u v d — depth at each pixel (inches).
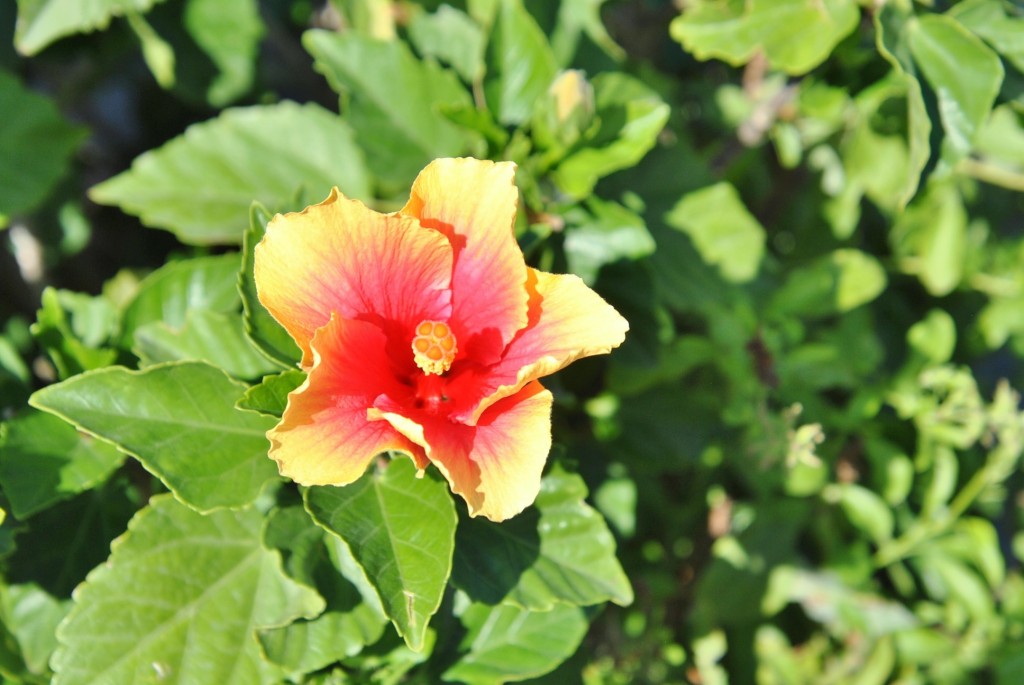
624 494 24.2
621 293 23.5
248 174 25.9
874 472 28.2
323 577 20.0
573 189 22.9
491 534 20.3
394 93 24.5
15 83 25.6
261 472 19.7
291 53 30.8
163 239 30.6
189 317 21.4
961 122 22.7
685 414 26.4
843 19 23.7
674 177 26.4
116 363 22.2
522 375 17.6
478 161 18.3
